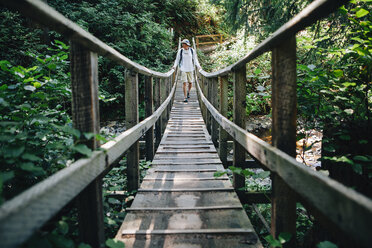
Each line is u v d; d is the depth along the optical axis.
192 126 5.83
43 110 2.33
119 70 10.51
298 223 2.79
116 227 2.28
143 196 2.46
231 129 2.66
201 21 20.14
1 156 1.29
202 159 3.68
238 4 5.23
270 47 1.48
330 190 0.88
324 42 3.34
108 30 10.77
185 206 2.26
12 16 7.70
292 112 1.40
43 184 0.92
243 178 2.74
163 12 15.09
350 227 0.76
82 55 1.38
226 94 3.64
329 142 2.27
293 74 1.37
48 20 1.01
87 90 1.40
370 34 1.89
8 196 1.62
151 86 3.81
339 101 2.33
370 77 2.11
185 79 8.58
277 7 4.72
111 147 1.64
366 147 2.05
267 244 2.84
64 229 1.28
